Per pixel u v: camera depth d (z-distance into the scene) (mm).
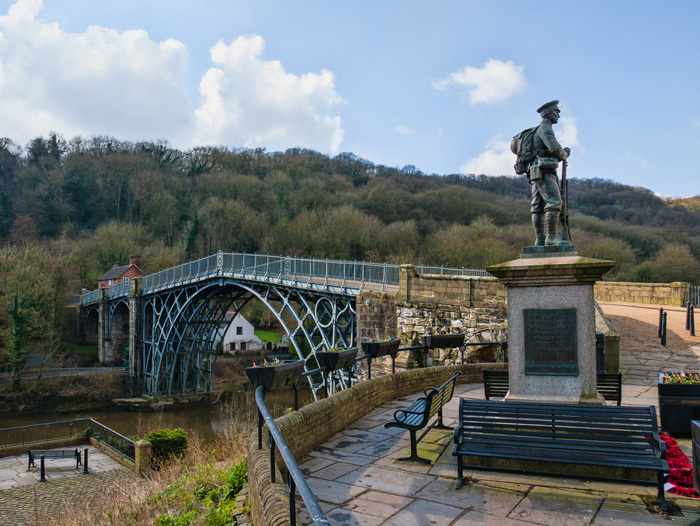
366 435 7133
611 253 48125
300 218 64375
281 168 86500
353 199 73188
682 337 17078
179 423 36688
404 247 55594
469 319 19016
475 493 4992
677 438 7000
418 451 6379
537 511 4543
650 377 12438
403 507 4660
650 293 26594
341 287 24344
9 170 84812
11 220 75125
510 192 97562
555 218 6699
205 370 46438
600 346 10984
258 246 67062
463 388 11195
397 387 9680
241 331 58188
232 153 93000
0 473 20078
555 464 5410
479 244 51750
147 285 45469
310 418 6449
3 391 40156
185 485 9195
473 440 5422
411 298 20281
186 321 41625
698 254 54531
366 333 21250
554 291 6410
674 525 4230
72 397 41812
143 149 89250
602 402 6141
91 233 72625
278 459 5336
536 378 6426
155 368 43750
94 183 79625
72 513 11812
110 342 52219
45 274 48281
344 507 4672
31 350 49125
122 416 39844
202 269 37219
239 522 5016
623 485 5145
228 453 11203
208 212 69562
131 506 9641
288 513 3496
